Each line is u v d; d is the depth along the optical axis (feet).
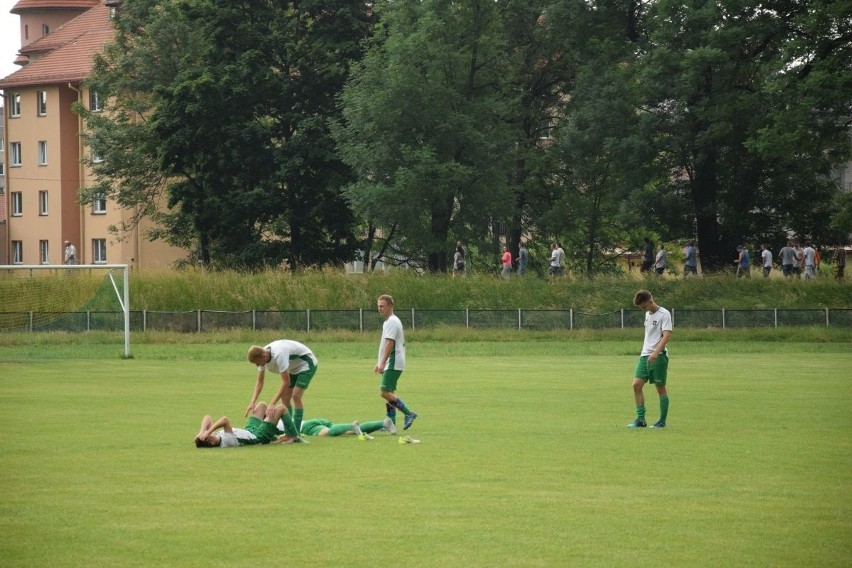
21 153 579.07
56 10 652.89
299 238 421.18
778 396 150.71
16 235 585.63
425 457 93.81
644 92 361.10
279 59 426.10
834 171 394.32
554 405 139.23
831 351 252.01
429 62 379.35
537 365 213.46
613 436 108.27
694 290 329.31
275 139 442.09
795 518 68.64
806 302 320.70
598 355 242.99
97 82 484.74
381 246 454.40
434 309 308.40
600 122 373.81
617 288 333.62
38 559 58.08
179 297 320.09
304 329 295.07
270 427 102.32
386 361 111.86
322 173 409.28
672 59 347.15
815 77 315.78
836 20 319.27
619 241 476.95
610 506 72.13
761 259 392.27
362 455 95.09
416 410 133.28
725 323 299.79
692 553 59.62
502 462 90.89
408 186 369.09
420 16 384.68
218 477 83.30
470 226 416.05
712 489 78.33
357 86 386.32
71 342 275.18
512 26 429.38
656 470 86.69
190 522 67.00
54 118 562.66
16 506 72.02
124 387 164.86
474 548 60.49
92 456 94.32
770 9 353.92
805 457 93.81
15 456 94.22
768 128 326.65
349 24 413.39
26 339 272.10
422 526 65.98
